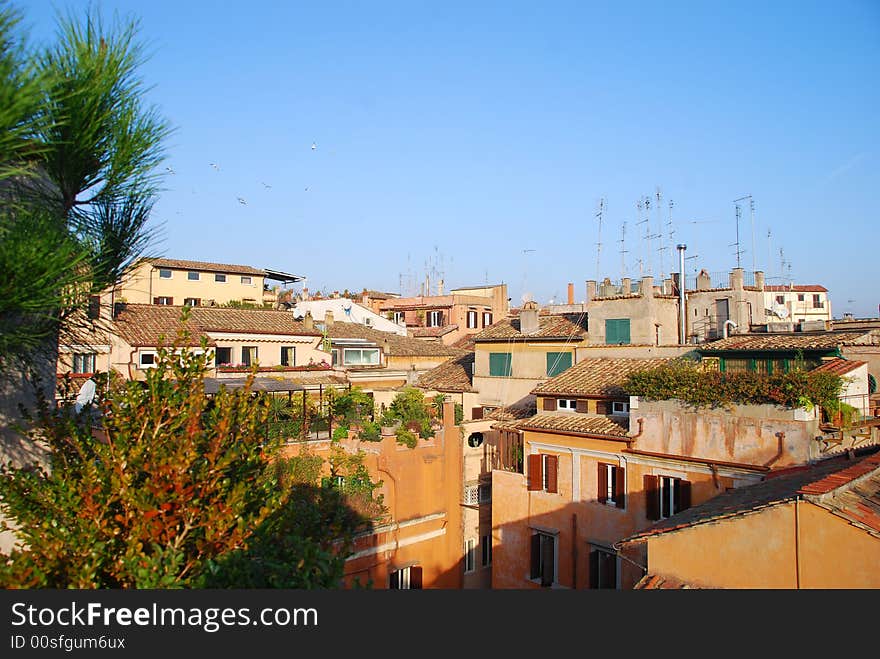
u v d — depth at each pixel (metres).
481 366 33.56
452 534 24.73
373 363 40.22
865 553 8.70
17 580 5.68
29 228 5.62
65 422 7.48
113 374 8.45
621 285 34.97
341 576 7.70
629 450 19.45
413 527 23.19
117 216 7.16
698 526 10.41
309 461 21.34
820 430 15.95
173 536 6.76
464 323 58.69
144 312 31.80
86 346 7.18
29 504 6.93
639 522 19.12
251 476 8.02
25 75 4.86
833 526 9.00
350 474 22.33
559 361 30.27
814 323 26.11
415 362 43.19
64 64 6.22
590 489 20.77
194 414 7.02
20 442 8.91
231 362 32.84
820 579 9.09
